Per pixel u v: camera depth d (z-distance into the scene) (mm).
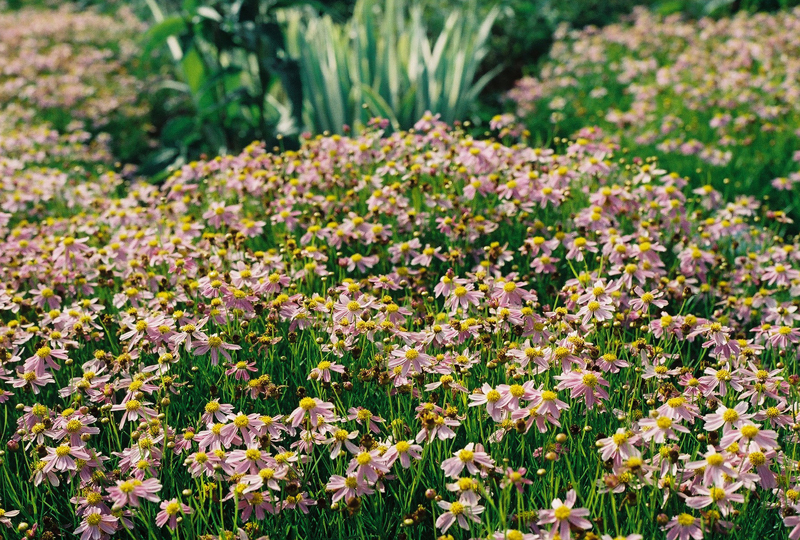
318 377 2430
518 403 2240
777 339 2705
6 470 2275
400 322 2738
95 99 7332
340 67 6977
